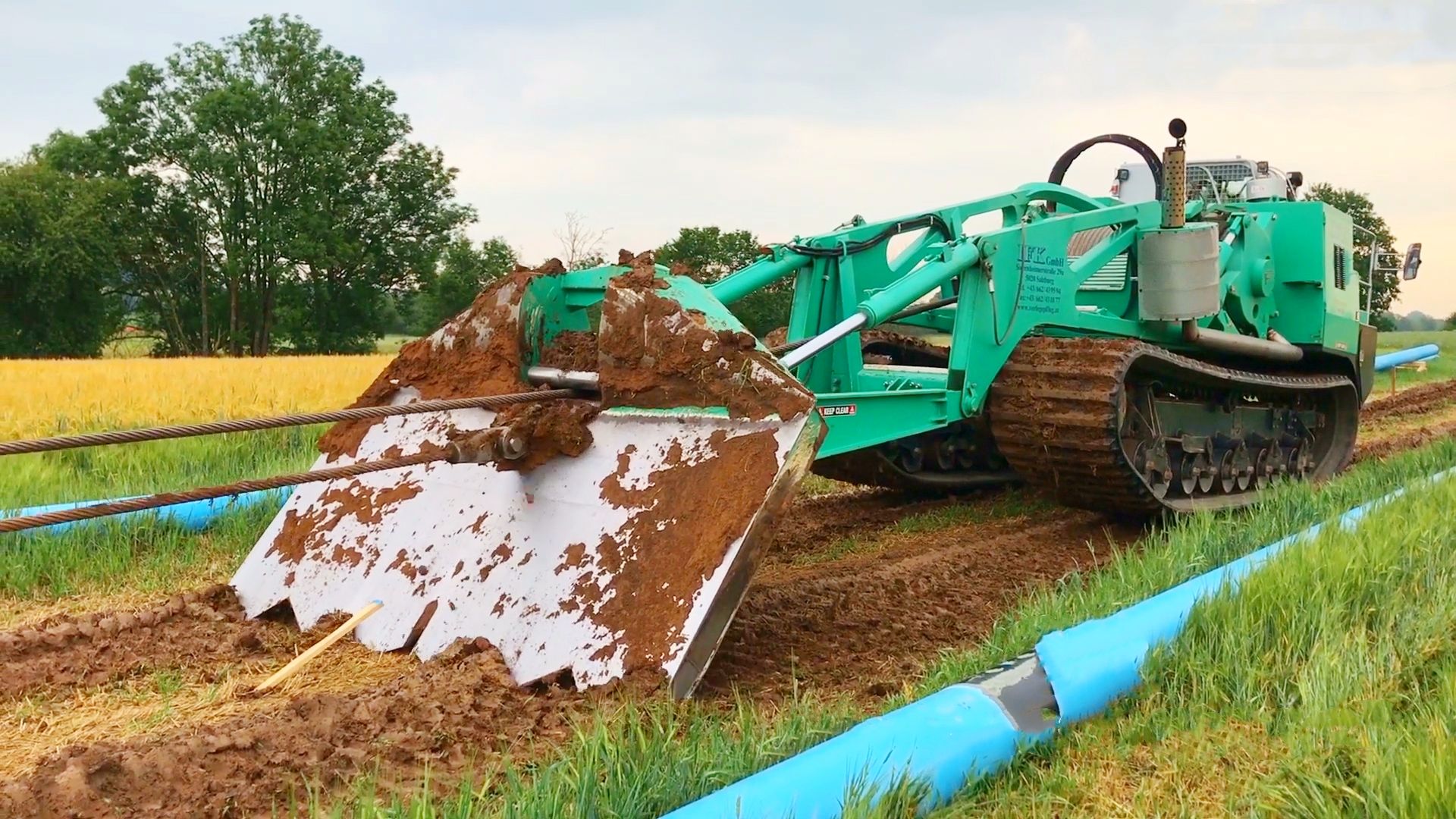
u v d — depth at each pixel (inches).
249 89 2063.2
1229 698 160.6
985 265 277.7
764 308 566.3
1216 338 340.2
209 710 168.9
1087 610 201.3
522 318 212.2
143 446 452.4
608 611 174.7
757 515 171.3
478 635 184.9
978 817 129.7
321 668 186.9
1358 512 263.0
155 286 2190.0
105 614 211.3
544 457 195.2
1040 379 284.5
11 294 1984.5
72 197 2004.2
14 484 374.0
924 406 264.8
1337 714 145.6
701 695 180.4
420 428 220.8
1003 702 152.0
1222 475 353.7
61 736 160.2
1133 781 138.2
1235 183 415.2
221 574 269.4
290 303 2096.5
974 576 273.9
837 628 225.0
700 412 188.9
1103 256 321.4
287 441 488.1
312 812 122.1
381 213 2165.4
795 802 120.3
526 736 156.1
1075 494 306.5
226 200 2102.6
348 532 215.3
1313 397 402.0
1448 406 756.6
